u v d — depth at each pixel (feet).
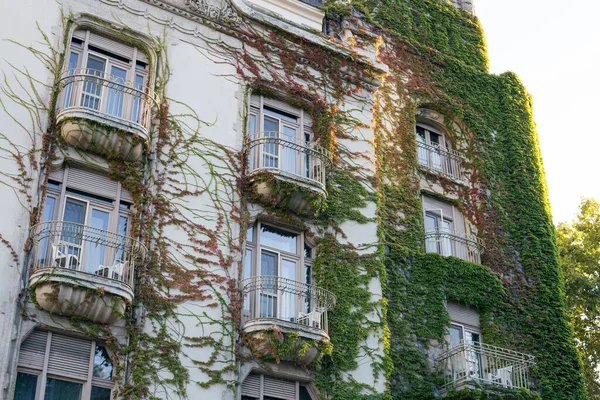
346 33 101.50
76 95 76.74
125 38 82.79
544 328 100.99
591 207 138.82
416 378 86.53
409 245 95.04
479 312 97.66
